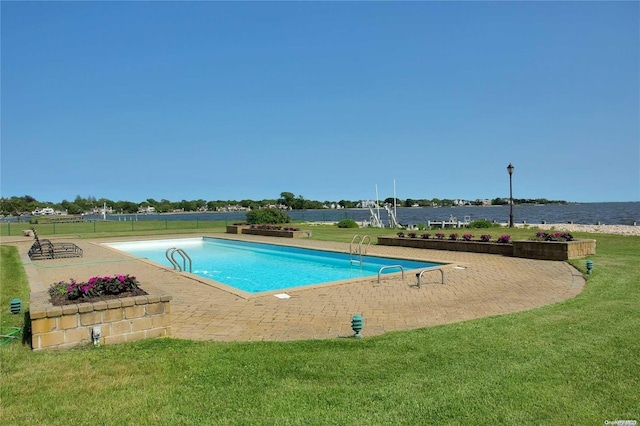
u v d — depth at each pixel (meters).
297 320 5.96
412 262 12.63
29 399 3.42
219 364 4.11
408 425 2.98
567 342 4.59
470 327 5.29
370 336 5.08
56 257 14.35
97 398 3.44
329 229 28.12
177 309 6.66
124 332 4.85
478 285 8.46
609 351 4.29
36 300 4.96
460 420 3.04
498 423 2.99
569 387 3.52
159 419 3.11
